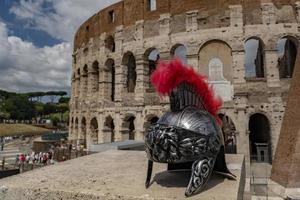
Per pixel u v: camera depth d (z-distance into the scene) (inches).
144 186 194.9
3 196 197.5
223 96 1312.7
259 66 1772.9
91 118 1795.0
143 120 1478.8
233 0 1342.3
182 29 1418.6
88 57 1878.7
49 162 1509.6
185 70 221.1
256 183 954.1
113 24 1681.8
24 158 1664.6
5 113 5895.7
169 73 214.7
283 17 1300.4
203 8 1384.1
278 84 1270.9
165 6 1472.7
